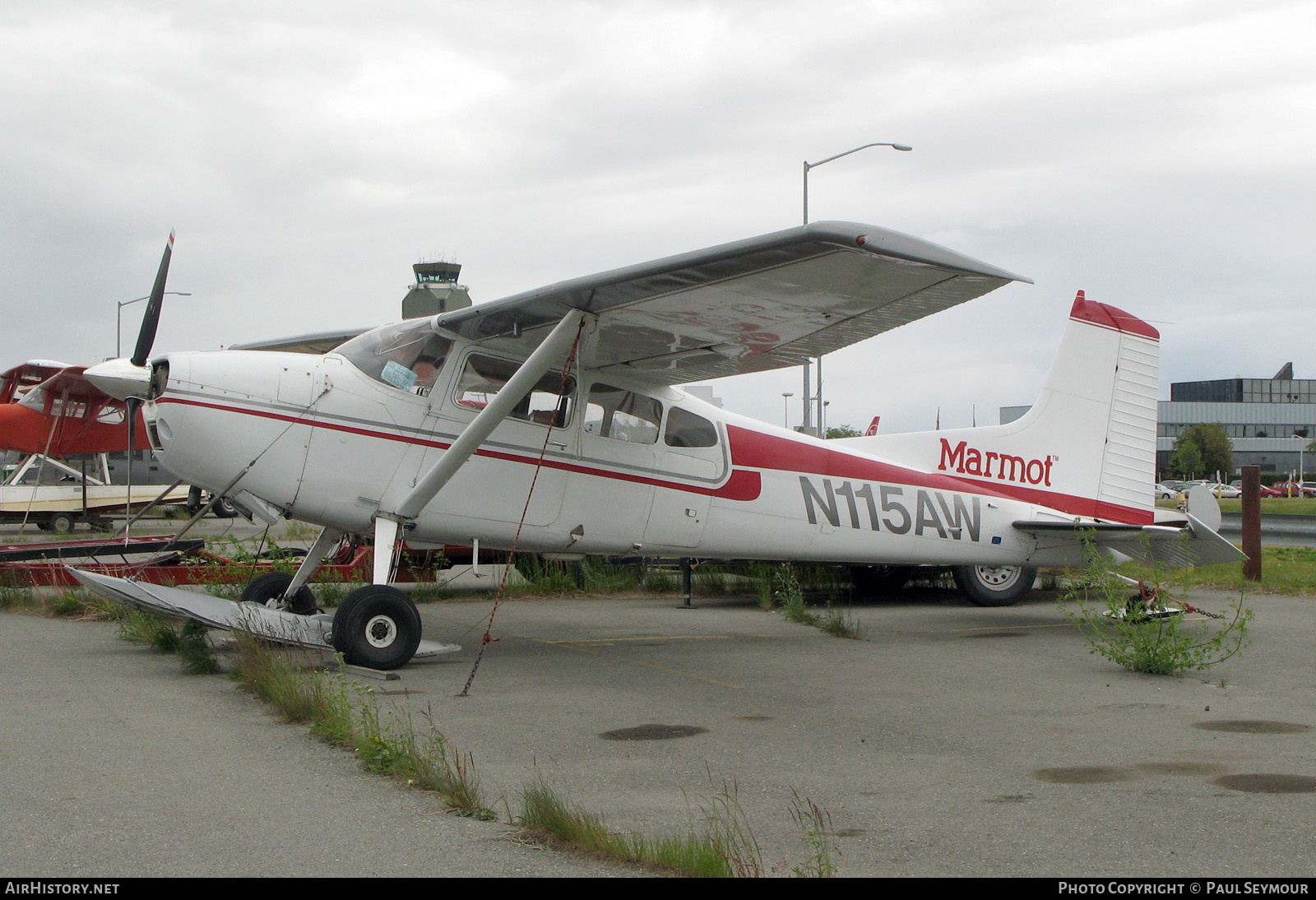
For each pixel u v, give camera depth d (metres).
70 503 23.31
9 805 3.98
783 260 6.11
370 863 3.38
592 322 7.41
